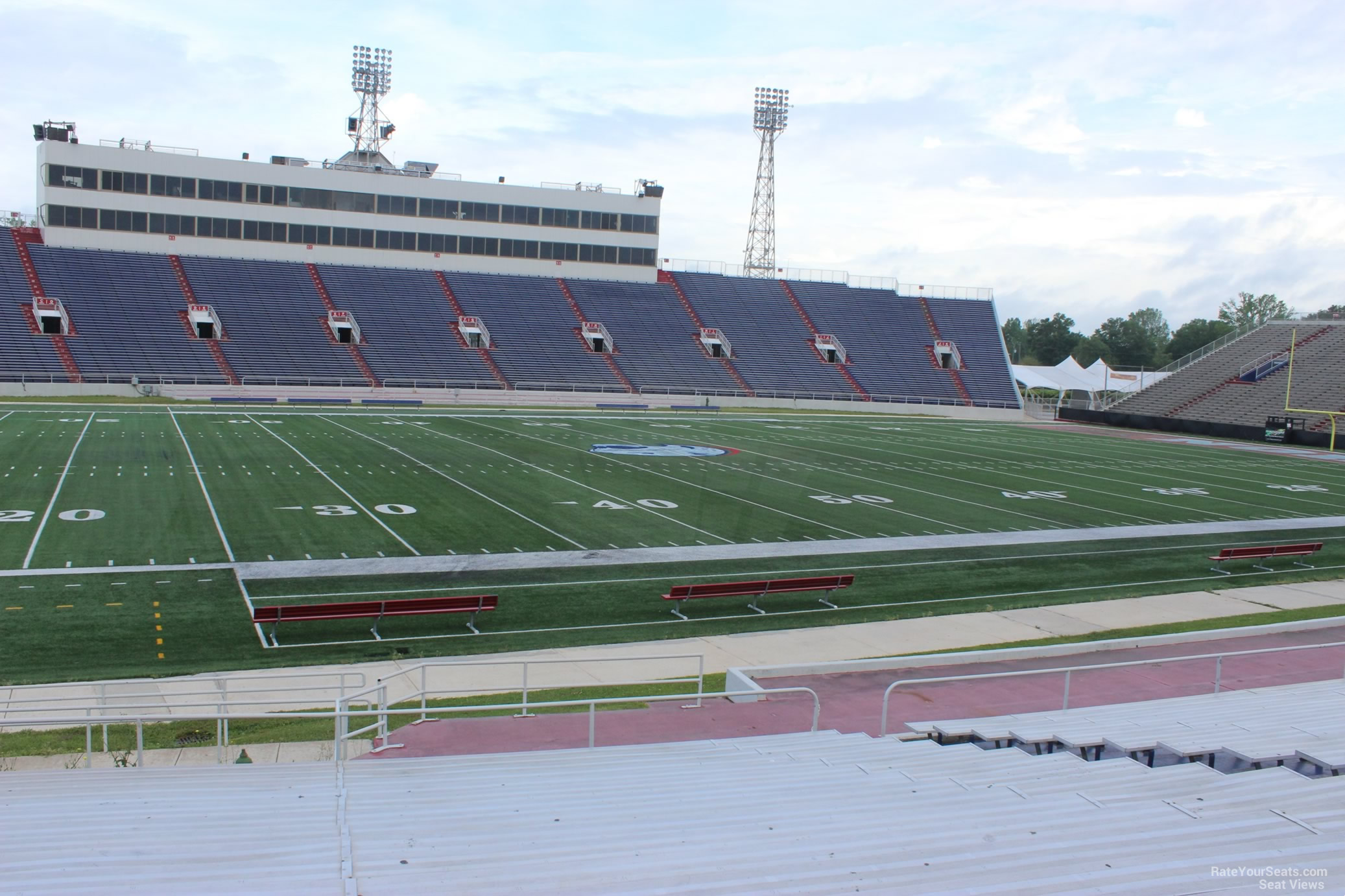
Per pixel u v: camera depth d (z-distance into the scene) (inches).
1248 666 574.6
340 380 2176.4
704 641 636.1
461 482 1173.7
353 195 2556.6
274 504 996.6
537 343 2477.9
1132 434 2218.3
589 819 266.2
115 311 2164.1
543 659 591.2
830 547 916.6
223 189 2440.9
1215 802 252.7
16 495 979.3
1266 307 6166.3
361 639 619.5
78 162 2315.5
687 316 2728.8
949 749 365.1
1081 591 789.9
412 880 211.3
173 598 679.1
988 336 2893.7
